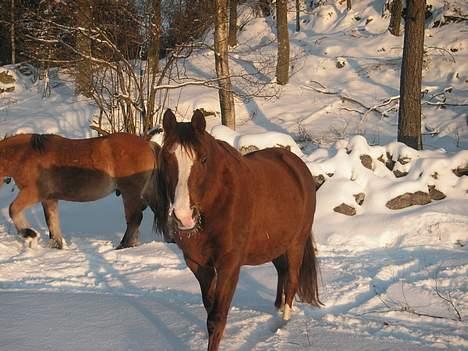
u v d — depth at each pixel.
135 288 6.33
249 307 5.39
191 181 3.55
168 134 3.66
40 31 12.00
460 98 16.05
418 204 9.00
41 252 8.22
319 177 9.41
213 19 13.24
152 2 12.25
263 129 15.64
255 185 4.32
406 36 11.20
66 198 8.73
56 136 8.81
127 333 4.52
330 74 19.39
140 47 13.27
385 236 8.25
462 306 5.37
